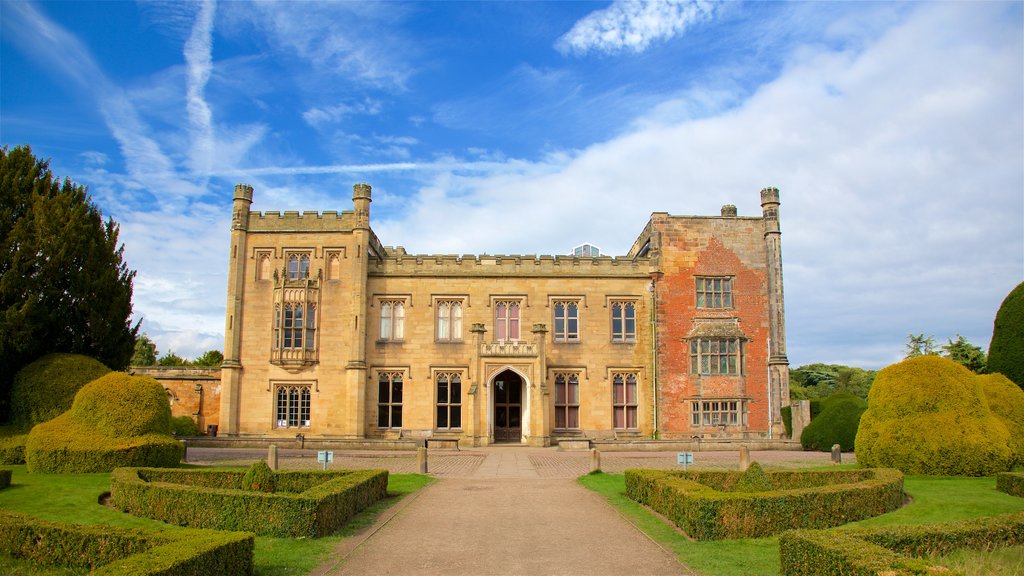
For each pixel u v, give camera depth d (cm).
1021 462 2619
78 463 2509
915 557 1296
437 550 1517
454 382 4772
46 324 3212
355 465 3098
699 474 2170
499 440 4825
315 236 4841
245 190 4869
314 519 1598
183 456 3109
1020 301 3095
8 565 1317
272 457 2673
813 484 2228
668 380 4725
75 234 3319
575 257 4884
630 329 4859
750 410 4731
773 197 4919
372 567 1380
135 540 1272
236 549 1221
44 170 3525
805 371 9331
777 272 4841
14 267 3122
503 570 1363
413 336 4788
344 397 4681
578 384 4769
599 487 2398
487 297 4844
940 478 2450
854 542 1173
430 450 3994
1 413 3119
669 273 4838
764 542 1559
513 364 4500
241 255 4800
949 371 2602
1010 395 2780
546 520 1842
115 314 3481
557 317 4844
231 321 4716
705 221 4919
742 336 4769
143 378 2841
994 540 1369
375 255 4978
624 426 4753
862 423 2731
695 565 1377
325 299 4778
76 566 1302
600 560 1434
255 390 4694
